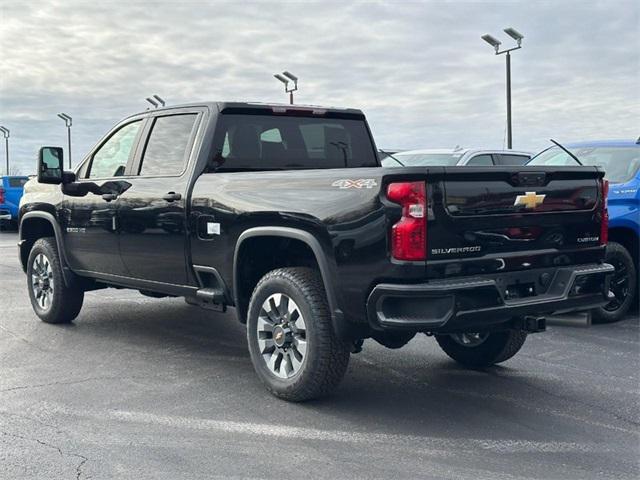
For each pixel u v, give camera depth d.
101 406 5.00
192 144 5.93
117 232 6.45
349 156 6.77
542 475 3.89
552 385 5.59
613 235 8.01
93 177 6.97
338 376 4.91
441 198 4.39
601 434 4.53
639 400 5.23
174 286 6.07
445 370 6.02
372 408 5.00
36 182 7.71
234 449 4.23
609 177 8.28
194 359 6.30
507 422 4.74
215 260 5.57
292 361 5.05
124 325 7.66
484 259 4.57
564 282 4.94
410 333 5.01
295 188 4.97
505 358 5.91
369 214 4.48
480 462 4.06
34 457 4.10
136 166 6.43
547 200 4.89
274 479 3.82
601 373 5.95
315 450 4.22
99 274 6.87
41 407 4.97
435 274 4.39
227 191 5.44
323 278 4.77
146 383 5.57
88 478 3.82
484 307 4.48
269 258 5.53
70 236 7.10
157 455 4.14
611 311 7.84
